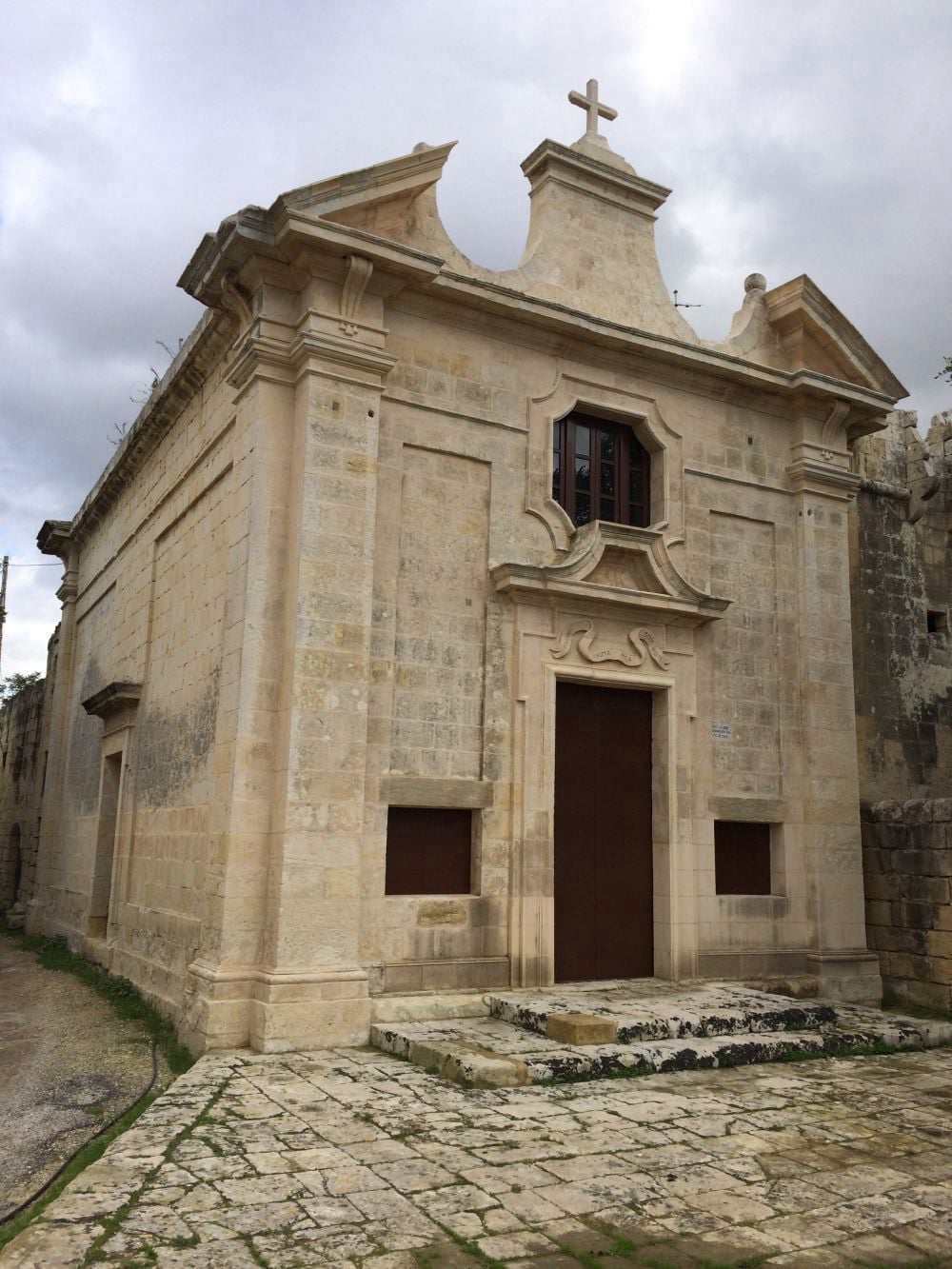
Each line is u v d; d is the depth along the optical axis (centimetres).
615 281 1328
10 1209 564
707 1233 511
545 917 1116
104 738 1709
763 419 1412
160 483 1536
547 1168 598
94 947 1566
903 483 1714
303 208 1028
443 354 1166
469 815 1123
